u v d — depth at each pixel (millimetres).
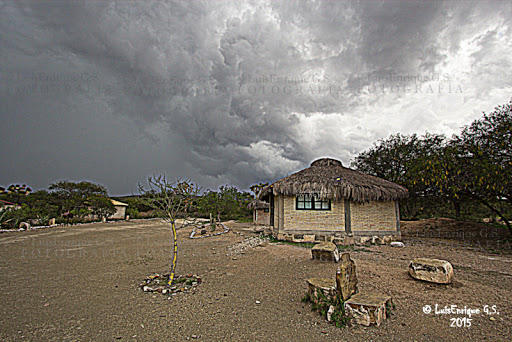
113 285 5809
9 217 19453
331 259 8047
